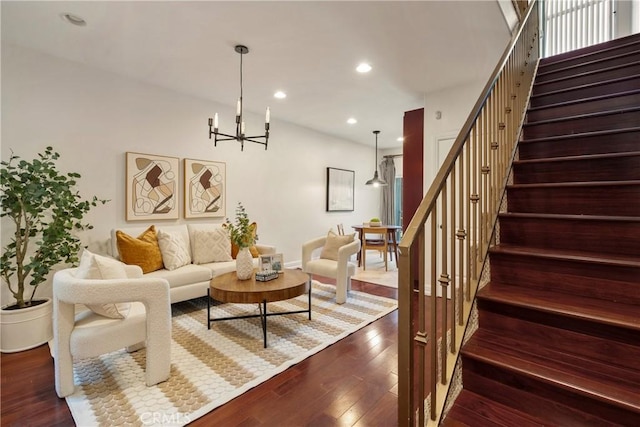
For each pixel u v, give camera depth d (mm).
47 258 2863
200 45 2893
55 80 3109
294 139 5730
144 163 3742
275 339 2730
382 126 5879
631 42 3213
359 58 3154
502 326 1619
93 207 3361
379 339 2756
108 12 2400
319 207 6320
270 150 5297
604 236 1711
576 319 1389
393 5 2332
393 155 8062
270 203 5309
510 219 2002
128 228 3562
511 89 2521
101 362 2336
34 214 2631
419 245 1246
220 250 3918
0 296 2811
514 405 1362
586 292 1585
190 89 3982
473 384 1467
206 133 4379
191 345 2609
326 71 3457
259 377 2135
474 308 1681
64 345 1914
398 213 8172
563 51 4875
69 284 1833
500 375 1393
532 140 2500
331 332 2881
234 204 4746
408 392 1173
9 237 2869
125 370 2223
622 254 1652
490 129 2057
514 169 2389
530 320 1537
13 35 2729
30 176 2602
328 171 6473
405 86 3891
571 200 1982
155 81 3736
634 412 1083
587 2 4676
